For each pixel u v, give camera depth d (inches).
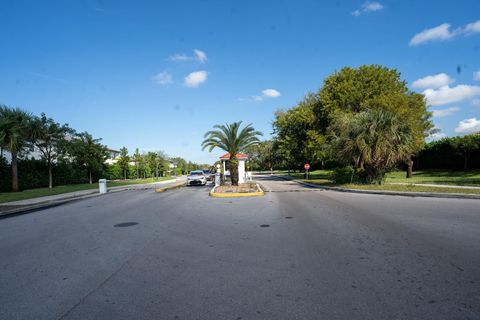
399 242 245.9
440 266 188.2
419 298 146.1
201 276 185.0
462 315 129.3
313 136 1382.9
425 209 412.5
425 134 1235.9
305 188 888.3
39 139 1197.7
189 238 284.5
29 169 1216.8
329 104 1299.2
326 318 130.4
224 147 1043.3
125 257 229.5
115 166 2107.5
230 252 233.9
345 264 197.8
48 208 597.9
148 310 143.0
